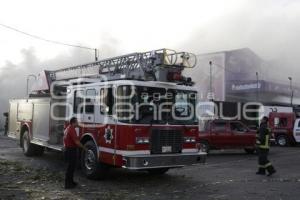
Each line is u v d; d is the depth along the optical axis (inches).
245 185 386.3
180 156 387.5
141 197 325.7
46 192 340.2
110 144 382.0
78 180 402.9
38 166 490.0
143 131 373.7
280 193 346.0
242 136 727.1
